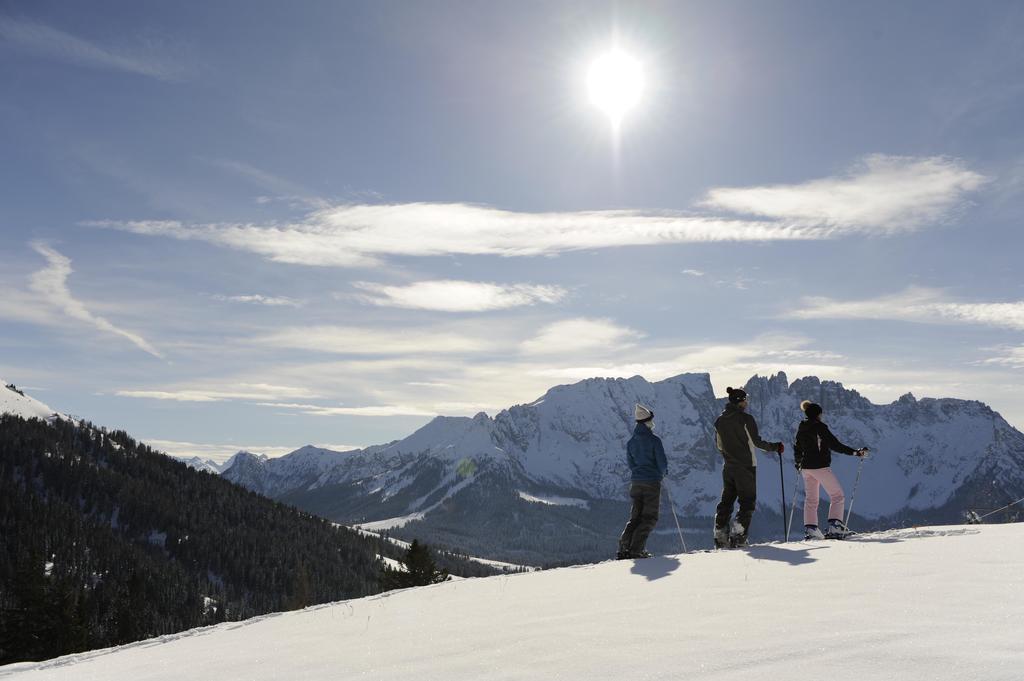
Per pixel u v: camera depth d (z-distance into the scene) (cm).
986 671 365
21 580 6203
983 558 741
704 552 1130
